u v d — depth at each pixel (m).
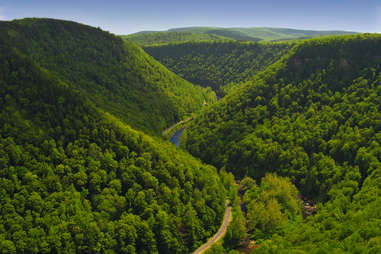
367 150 129.62
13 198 90.44
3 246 79.88
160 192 114.69
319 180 136.88
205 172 141.25
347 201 112.12
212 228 117.50
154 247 100.88
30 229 86.75
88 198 104.56
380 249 66.81
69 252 89.44
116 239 97.94
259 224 117.69
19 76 117.81
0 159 92.69
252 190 142.00
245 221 125.38
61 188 99.56
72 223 93.31
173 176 122.94
